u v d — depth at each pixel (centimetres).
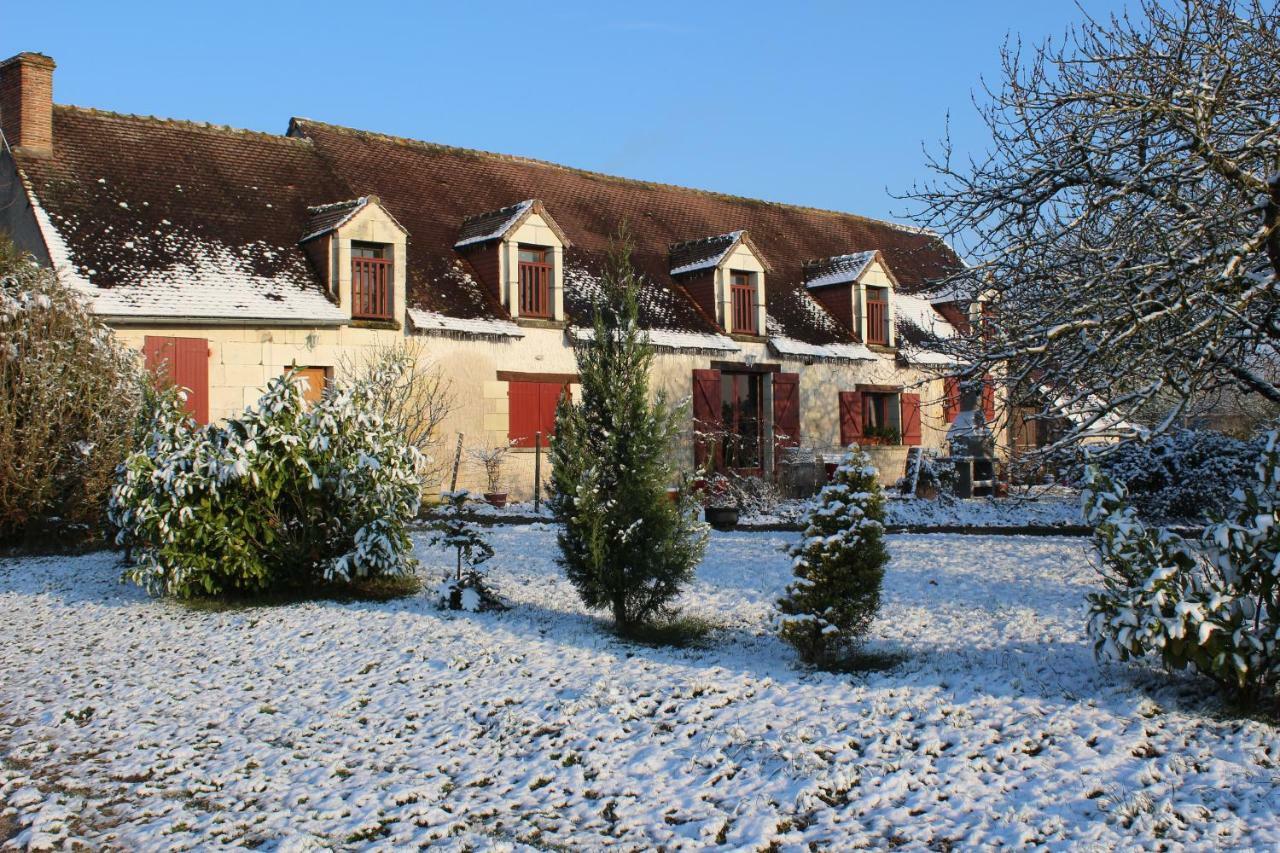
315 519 1001
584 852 441
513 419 1942
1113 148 891
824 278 2566
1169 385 923
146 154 1852
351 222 1759
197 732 622
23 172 1659
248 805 508
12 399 1305
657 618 861
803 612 707
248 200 1883
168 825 480
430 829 467
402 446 1057
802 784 497
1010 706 588
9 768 570
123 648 832
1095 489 623
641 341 855
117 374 1388
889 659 709
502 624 861
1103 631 576
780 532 1509
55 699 698
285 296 1702
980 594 943
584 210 2444
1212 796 454
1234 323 879
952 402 1106
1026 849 420
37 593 1072
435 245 2044
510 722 608
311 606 955
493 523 1585
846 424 2459
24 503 1308
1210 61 905
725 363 2258
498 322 1927
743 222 2767
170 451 986
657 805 489
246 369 1659
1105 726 546
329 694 689
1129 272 861
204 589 1005
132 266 1608
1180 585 566
